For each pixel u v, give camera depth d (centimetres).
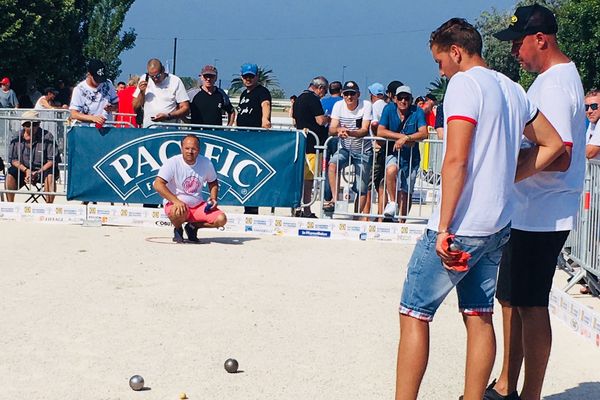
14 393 599
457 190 495
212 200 1206
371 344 740
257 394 612
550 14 588
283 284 956
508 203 516
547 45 586
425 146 1616
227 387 623
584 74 4591
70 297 865
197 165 1202
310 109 1460
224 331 762
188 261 1067
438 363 700
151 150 1358
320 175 1406
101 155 1364
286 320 805
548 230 573
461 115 496
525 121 526
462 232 504
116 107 1491
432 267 508
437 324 823
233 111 1559
